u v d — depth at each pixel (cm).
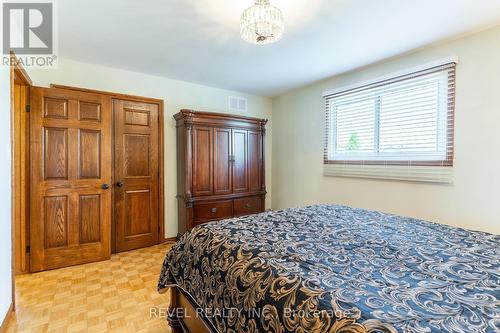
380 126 290
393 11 187
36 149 250
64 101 262
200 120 334
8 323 171
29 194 249
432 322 71
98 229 280
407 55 265
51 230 257
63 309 189
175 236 356
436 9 185
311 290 89
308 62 287
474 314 74
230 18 199
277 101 440
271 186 453
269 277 102
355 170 316
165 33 223
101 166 281
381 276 99
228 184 359
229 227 168
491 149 212
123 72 315
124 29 216
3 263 167
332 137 347
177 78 347
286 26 208
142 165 328
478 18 196
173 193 355
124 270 258
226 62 290
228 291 114
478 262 113
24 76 228
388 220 188
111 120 297
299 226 171
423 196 256
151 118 335
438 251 126
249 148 380
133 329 168
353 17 195
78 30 217
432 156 249
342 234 153
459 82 229
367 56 270
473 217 223
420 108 256
